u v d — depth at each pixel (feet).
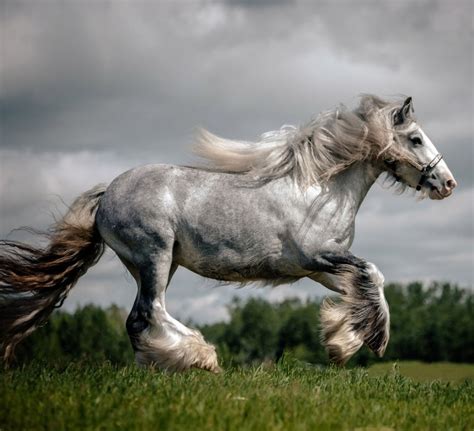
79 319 319.47
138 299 36.78
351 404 29.01
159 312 36.17
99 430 24.64
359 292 36.19
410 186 38.68
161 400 27.61
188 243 36.40
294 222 36.22
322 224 36.50
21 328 38.81
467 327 424.46
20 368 35.91
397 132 37.76
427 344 427.74
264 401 28.14
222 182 36.58
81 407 26.11
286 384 32.86
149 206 36.19
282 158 36.86
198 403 27.22
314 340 436.76
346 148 37.24
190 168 37.29
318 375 35.99
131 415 25.82
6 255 38.37
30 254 38.60
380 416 27.94
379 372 39.17
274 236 36.22
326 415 26.81
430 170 37.78
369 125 37.42
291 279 37.65
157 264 36.19
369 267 36.42
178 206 36.29
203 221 36.09
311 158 36.88
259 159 37.01
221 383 31.73
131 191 36.78
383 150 37.35
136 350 36.42
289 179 36.68
